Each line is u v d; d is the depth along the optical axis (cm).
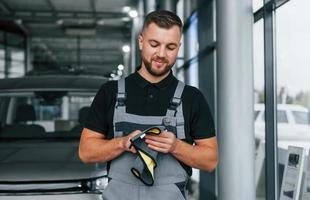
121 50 2359
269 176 448
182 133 169
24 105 443
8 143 387
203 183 690
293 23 405
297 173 344
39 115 444
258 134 481
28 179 314
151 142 158
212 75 655
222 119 428
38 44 2184
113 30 1838
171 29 161
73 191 314
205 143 172
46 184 313
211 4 650
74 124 433
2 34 1747
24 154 353
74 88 444
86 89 445
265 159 450
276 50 438
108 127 175
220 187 431
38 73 680
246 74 420
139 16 1279
